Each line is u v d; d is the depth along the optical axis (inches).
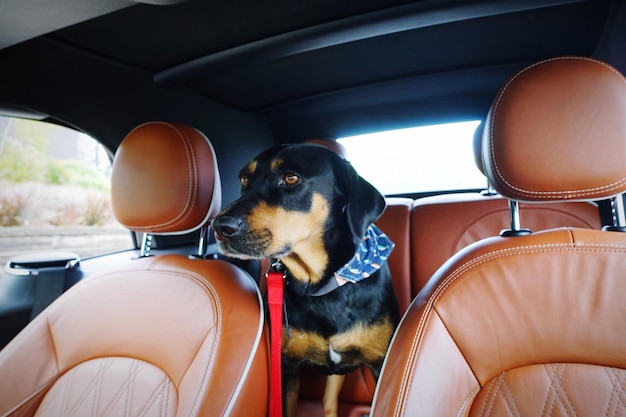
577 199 36.6
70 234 73.2
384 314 54.6
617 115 34.9
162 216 45.3
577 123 35.4
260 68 92.2
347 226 55.2
